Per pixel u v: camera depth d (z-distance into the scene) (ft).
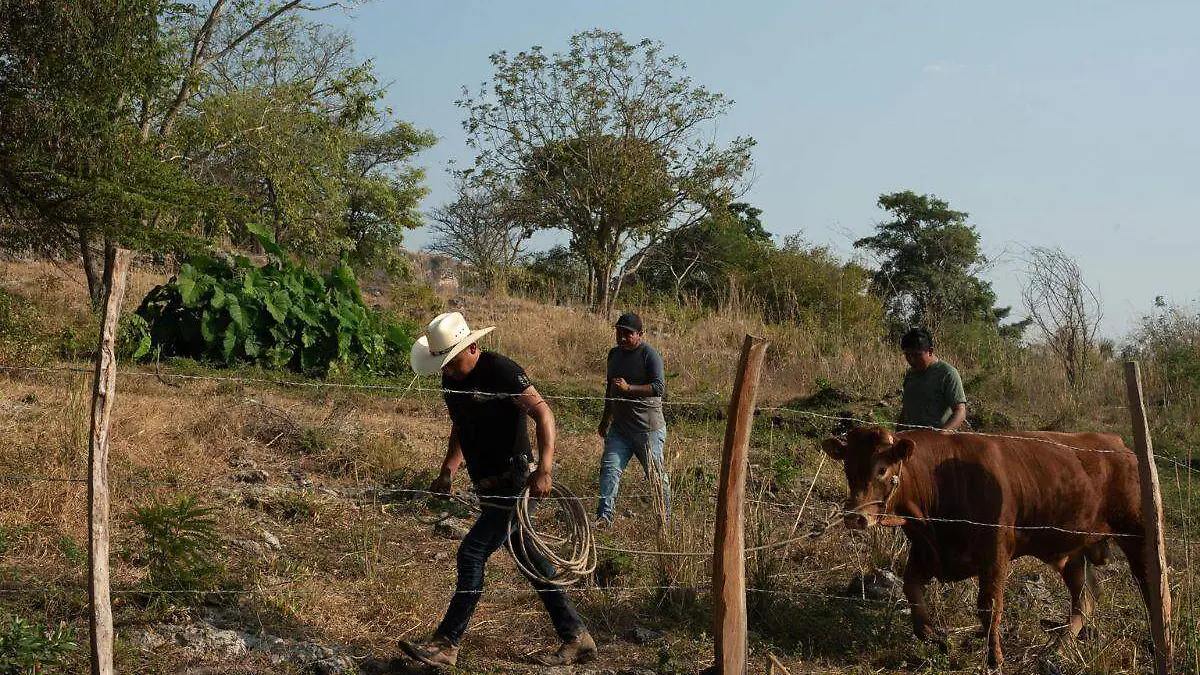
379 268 125.80
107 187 44.21
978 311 92.43
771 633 20.22
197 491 23.77
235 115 69.00
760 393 50.80
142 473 24.45
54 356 42.19
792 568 23.08
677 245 128.98
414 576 20.44
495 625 19.06
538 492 16.74
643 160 100.63
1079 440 20.67
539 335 63.57
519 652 18.06
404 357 50.31
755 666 18.52
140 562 19.24
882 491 18.49
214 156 75.15
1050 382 53.93
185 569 17.85
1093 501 20.06
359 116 78.59
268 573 19.75
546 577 17.46
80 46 44.16
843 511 18.56
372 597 19.08
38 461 23.18
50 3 43.16
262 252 91.04
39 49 43.83
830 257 88.38
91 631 12.90
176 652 16.12
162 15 51.08
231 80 73.97
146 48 47.19
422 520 24.61
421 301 73.87
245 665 16.14
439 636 16.84
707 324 67.31
